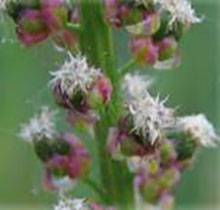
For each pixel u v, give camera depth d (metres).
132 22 0.06
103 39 0.07
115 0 0.06
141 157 0.07
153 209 0.07
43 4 0.07
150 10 0.06
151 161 0.07
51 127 0.07
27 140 0.07
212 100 0.12
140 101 0.06
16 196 0.12
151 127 0.06
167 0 0.07
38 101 0.08
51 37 0.07
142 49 0.07
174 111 0.07
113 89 0.07
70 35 0.07
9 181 0.12
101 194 0.07
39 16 0.07
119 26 0.06
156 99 0.07
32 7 0.07
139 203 0.07
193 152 0.07
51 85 0.06
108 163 0.07
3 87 0.12
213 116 0.12
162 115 0.06
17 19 0.07
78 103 0.06
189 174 0.12
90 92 0.06
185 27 0.07
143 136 0.06
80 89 0.06
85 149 0.07
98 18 0.07
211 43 0.12
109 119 0.07
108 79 0.06
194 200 0.12
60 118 0.07
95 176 0.07
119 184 0.07
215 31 0.12
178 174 0.07
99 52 0.07
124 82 0.07
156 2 0.06
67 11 0.07
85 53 0.07
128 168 0.07
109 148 0.07
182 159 0.07
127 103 0.07
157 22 0.07
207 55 0.12
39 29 0.07
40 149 0.07
